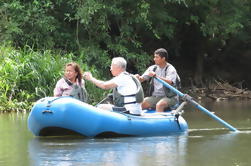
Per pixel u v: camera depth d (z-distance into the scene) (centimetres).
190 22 3956
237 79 4378
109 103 1975
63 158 1395
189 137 1784
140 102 1873
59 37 3512
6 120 2288
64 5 3612
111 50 3622
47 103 1727
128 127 1786
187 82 4172
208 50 4306
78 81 1897
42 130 1753
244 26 4075
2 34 3309
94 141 1681
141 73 3559
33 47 3347
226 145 1600
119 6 3562
